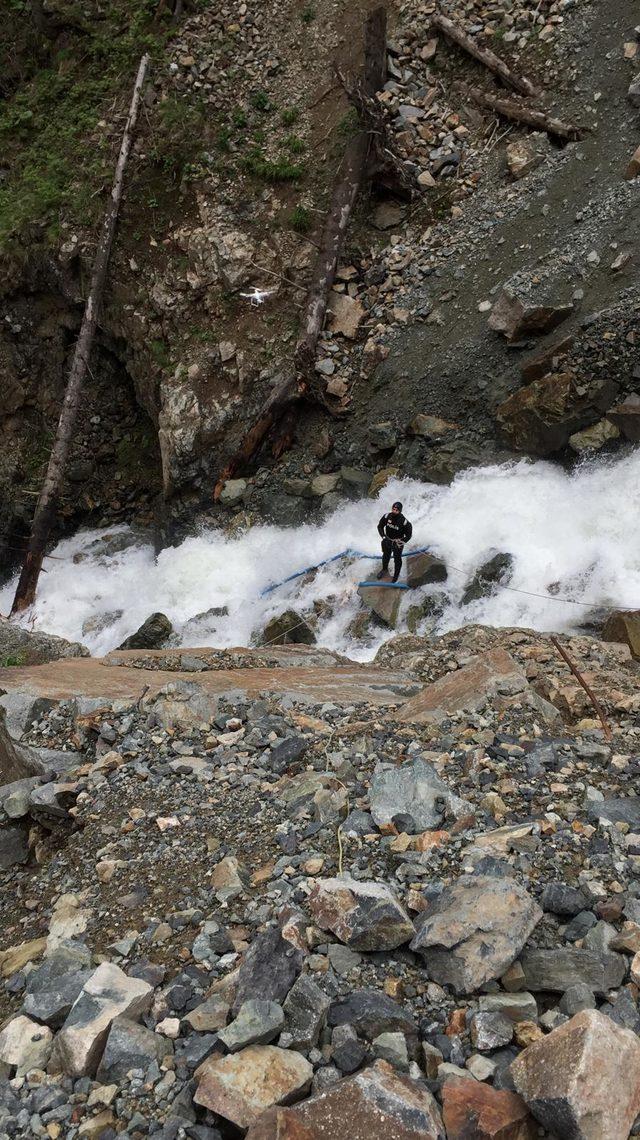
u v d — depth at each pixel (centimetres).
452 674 682
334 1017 333
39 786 577
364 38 1908
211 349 1792
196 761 569
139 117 1981
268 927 391
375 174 1814
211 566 1600
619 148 1606
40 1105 319
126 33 2128
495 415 1473
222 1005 347
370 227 1833
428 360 1594
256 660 934
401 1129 273
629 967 347
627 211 1488
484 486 1407
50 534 2009
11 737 635
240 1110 293
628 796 485
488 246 1653
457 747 554
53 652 1262
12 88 2255
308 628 1346
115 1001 350
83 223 1920
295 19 2064
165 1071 323
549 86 1777
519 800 482
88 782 563
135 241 1914
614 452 1343
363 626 1324
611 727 603
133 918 423
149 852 477
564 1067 280
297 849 454
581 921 372
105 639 1557
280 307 1792
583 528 1282
